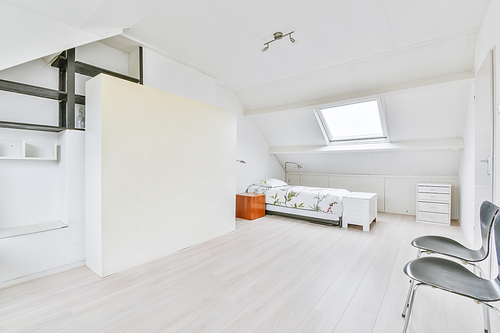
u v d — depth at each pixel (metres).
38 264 2.21
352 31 2.53
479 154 2.24
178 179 2.89
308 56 3.14
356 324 1.57
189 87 3.51
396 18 2.29
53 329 1.52
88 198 2.40
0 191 2.25
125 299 1.86
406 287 2.05
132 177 2.43
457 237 3.37
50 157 2.50
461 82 3.00
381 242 3.21
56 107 2.59
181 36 2.70
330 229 3.86
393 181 5.11
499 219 1.25
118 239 2.32
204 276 2.24
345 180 5.75
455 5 2.08
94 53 2.85
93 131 2.30
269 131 5.55
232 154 3.73
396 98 3.72
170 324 1.57
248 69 3.60
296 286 2.06
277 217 4.73
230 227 3.70
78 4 1.80
